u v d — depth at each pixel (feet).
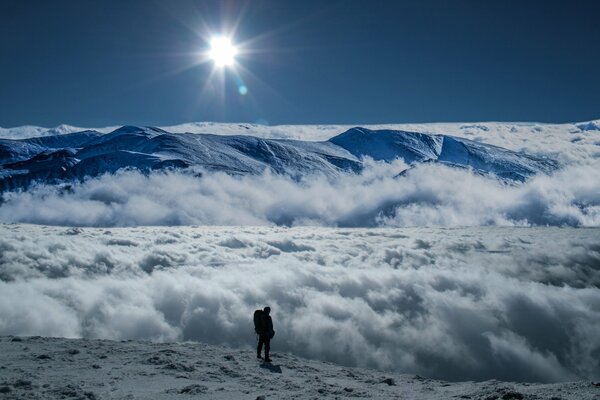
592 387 29.12
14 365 34.86
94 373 33.55
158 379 32.96
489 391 29.32
